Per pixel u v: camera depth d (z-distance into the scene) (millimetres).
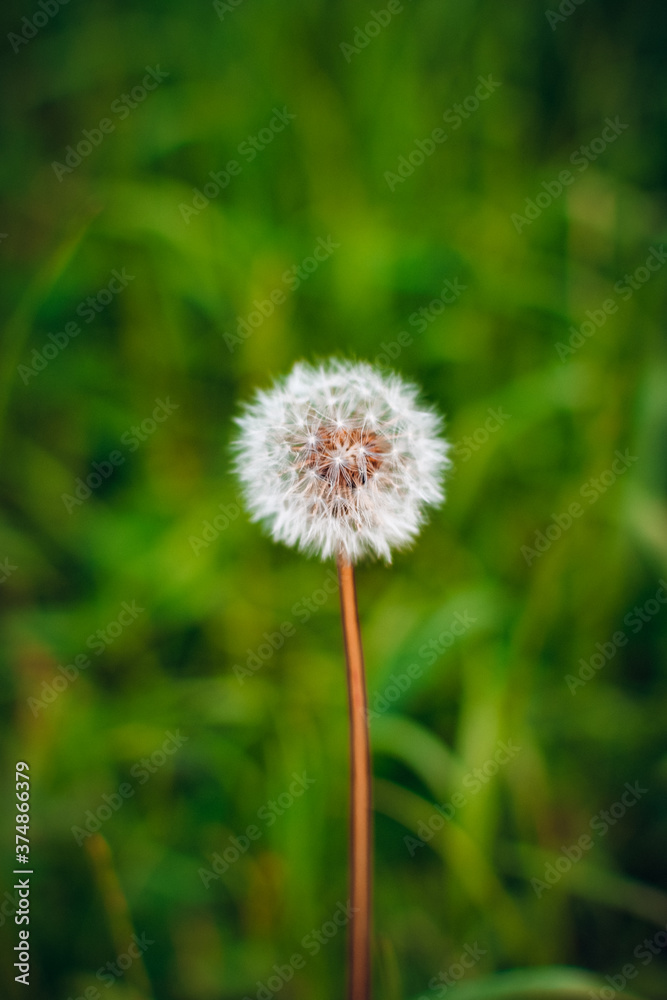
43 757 544
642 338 599
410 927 529
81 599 600
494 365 655
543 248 693
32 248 736
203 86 728
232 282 636
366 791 449
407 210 690
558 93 744
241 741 563
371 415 477
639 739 558
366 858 448
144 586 584
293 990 513
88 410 654
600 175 687
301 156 689
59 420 671
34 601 600
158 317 683
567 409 605
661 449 563
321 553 463
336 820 545
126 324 685
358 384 481
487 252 679
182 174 737
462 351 644
